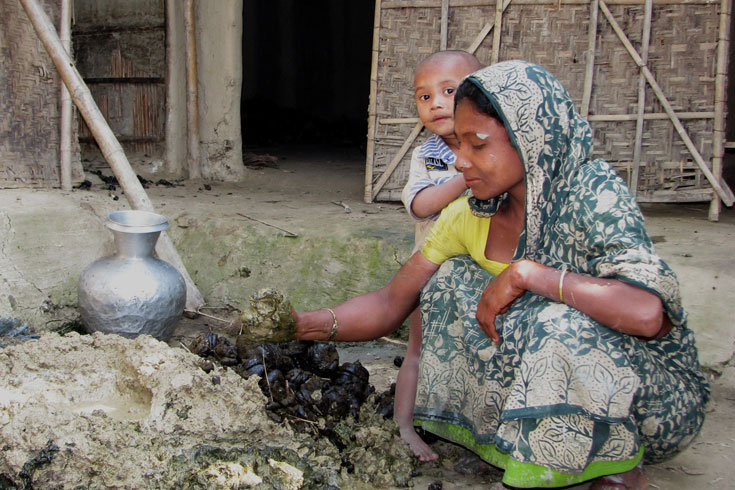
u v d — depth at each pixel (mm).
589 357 2168
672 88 5266
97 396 2908
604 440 2225
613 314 2145
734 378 3461
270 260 4754
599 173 2293
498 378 2428
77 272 4547
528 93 2211
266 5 11125
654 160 5336
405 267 2770
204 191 6270
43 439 2594
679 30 5219
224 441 2678
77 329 4422
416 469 2711
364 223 4922
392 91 5699
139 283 3748
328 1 11492
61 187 5523
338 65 11648
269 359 3033
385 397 3021
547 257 2381
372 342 4301
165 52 6805
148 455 2572
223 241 4926
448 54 3107
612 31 5266
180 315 3969
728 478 2623
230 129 6809
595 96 5336
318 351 3051
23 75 5266
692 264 4109
